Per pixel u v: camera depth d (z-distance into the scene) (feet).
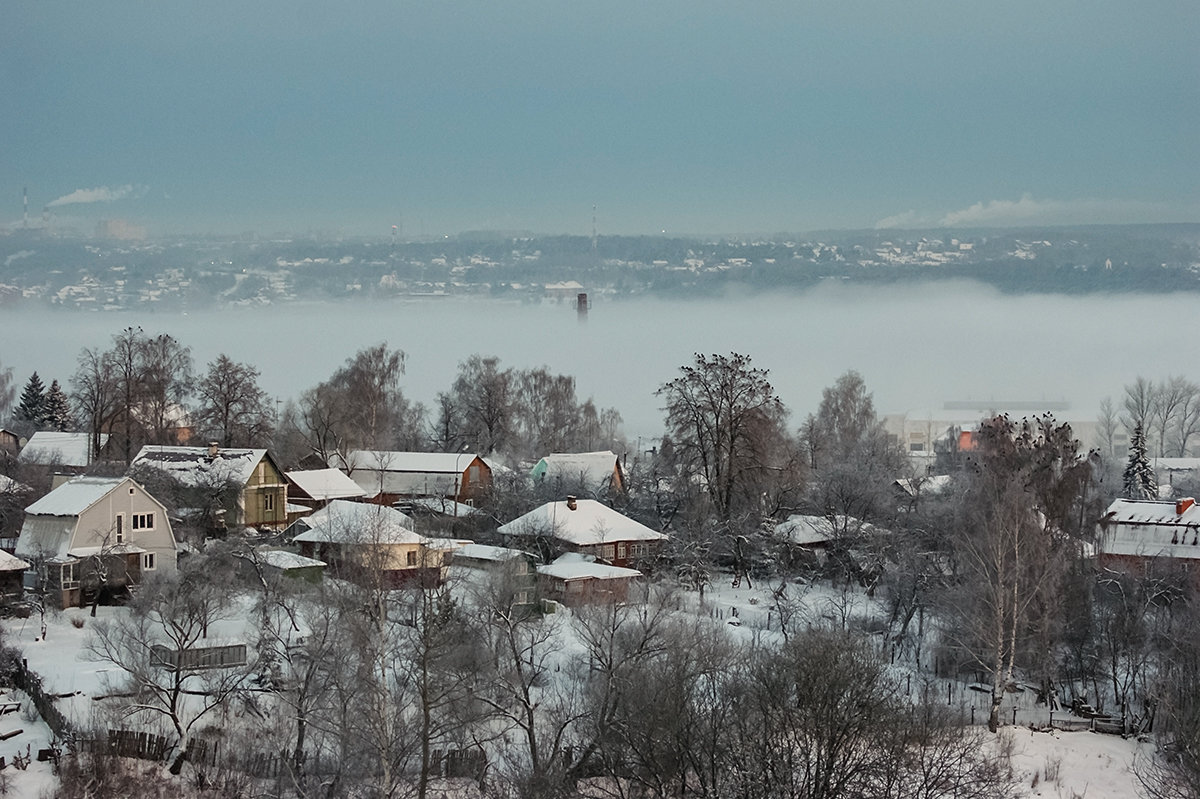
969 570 453.58
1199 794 300.40
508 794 301.43
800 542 616.39
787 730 284.41
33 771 303.48
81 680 365.40
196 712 341.41
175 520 549.13
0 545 548.31
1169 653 418.31
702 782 280.72
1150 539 546.67
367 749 303.07
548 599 484.74
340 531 491.31
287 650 346.33
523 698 352.49
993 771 307.37
